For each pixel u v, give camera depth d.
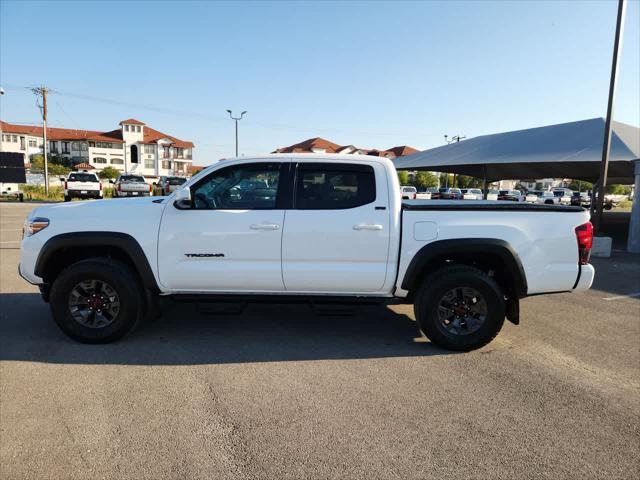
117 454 2.80
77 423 3.14
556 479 2.67
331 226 4.44
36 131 87.94
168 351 4.46
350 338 4.94
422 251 4.45
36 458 2.75
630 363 4.39
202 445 2.91
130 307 4.52
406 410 3.40
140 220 4.49
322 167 4.56
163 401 3.46
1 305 5.96
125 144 89.31
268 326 5.27
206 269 4.51
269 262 4.50
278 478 2.62
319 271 4.49
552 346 4.82
